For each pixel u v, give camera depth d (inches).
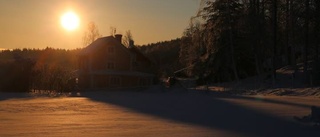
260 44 2384.4
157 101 1651.1
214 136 714.2
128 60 3122.5
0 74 2775.6
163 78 3695.9
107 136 713.6
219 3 2490.2
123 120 967.0
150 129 804.6
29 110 1254.3
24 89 2738.7
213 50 2554.1
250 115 1058.1
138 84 3100.4
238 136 714.2
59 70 2896.2
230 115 1069.8
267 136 713.0
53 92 2578.7
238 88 2359.7
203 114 1106.1
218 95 2023.9
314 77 2176.4
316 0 2121.1
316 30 2156.7
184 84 2972.4
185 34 3073.3
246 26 2368.4
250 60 2674.7
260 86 2306.8
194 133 749.9
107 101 1673.2
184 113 1136.8
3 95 2279.8
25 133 749.3
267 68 2625.5
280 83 2287.2
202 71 2682.1
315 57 2252.7
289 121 914.7
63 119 989.2
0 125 869.2
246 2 2458.2
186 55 3107.8
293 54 2506.2
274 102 1473.9
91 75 2945.4
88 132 762.8
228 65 2598.4
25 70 2768.2
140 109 1279.5
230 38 2524.6
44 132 762.2
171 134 737.0
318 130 776.9
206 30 2551.7
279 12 2481.5
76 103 1562.5
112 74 2997.0
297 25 2240.4
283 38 2623.0
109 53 3056.1
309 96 1800.0
